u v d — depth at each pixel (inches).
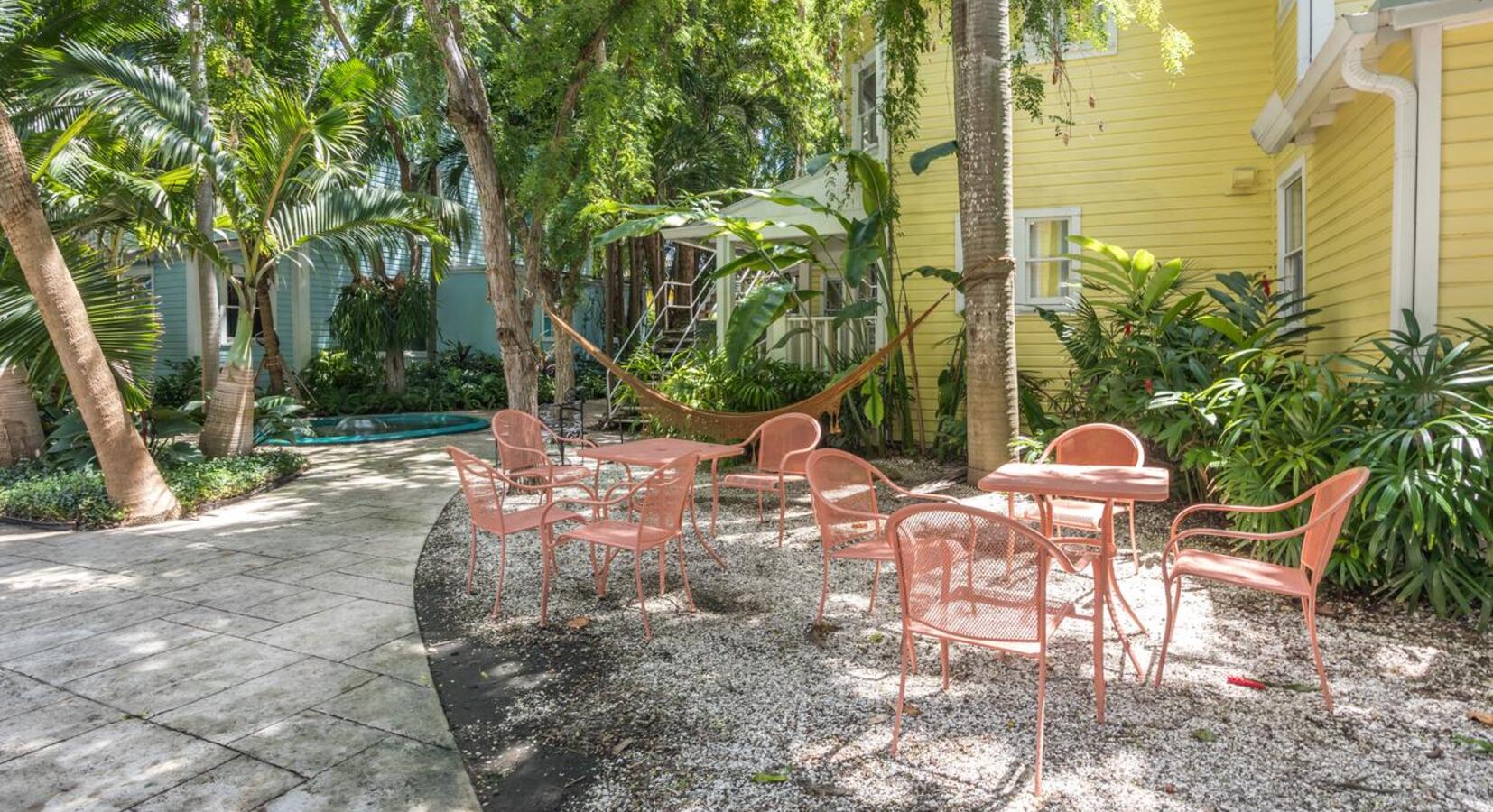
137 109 283.9
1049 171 344.8
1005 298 249.1
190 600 170.4
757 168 741.3
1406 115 181.0
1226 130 323.6
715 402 353.1
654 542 148.2
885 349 259.4
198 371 581.0
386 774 100.0
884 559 135.6
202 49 353.4
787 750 103.0
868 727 108.3
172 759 104.2
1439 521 144.3
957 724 108.3
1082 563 141.6
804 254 320.2
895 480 279.4
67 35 325.1
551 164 308.0
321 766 102.1
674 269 856.9
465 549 211.8
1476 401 153.3
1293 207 299.6
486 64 397.1
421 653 139.9
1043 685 93.8
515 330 295.3
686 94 561.6
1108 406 248.7
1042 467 148.3
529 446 238.2
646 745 105.7
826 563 144.2
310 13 442.6
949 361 357.4
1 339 253.1
